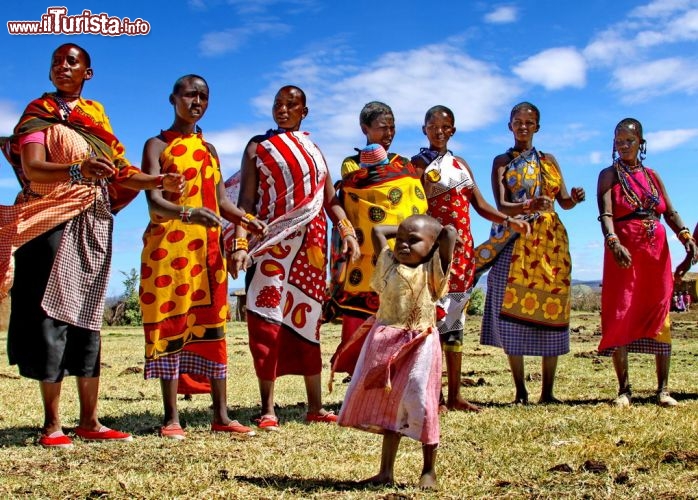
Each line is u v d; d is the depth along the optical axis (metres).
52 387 5.68
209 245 6.45
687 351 15.02
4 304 31.27
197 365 6.50
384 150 7.46
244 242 6.72
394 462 4.86
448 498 4.18
